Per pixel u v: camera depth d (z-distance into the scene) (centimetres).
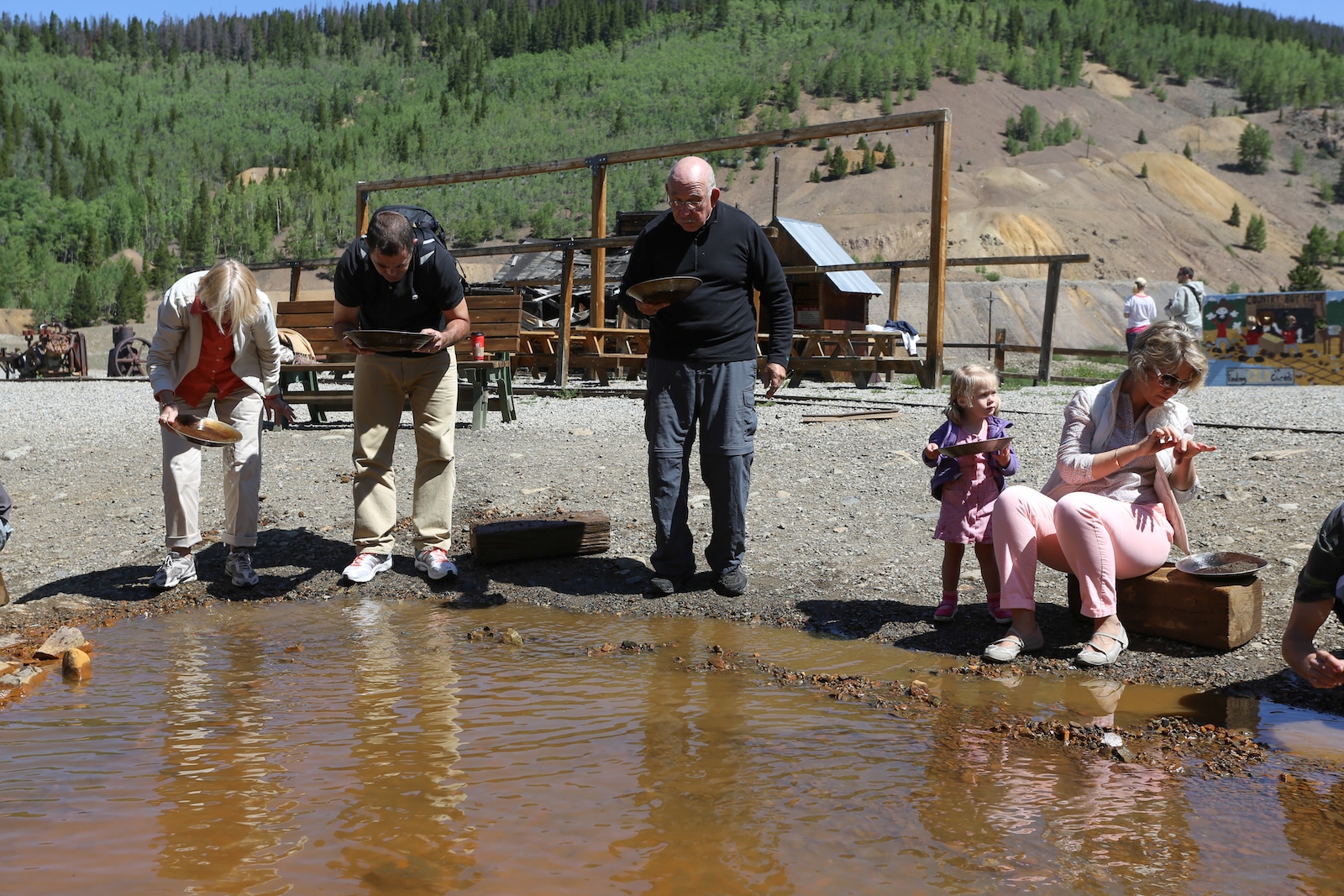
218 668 395
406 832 241
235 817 250
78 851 229
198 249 19500
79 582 545
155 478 793
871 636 446
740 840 240
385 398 549
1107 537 404
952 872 225
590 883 216
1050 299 1548
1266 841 245
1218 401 1262
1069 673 393
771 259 513
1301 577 326
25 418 1284
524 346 1591
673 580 520
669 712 341
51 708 343
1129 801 270
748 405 505
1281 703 359
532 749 302
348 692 361
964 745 314
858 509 654
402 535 634
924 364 1363
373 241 502
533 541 573
